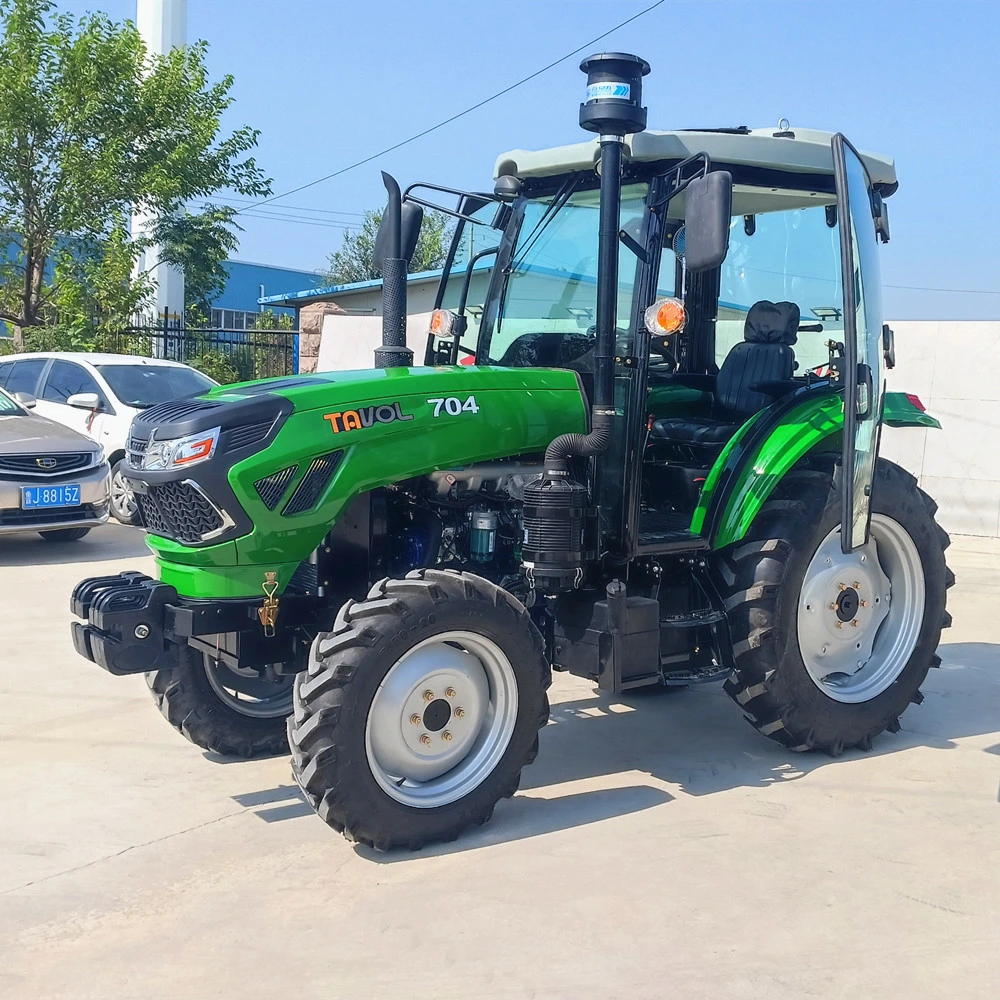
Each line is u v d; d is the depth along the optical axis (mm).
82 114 16297
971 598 7969
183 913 3309
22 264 18688
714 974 2965
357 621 3605
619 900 3385
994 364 10312
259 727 4664
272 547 3814
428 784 3818
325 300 18094
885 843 3826
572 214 4609
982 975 2984
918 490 4973
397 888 3469
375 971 2977
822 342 5129
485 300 4961
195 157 17172
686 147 4246
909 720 5297
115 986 2906
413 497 4230
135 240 17016
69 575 8391
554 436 4273
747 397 5051
